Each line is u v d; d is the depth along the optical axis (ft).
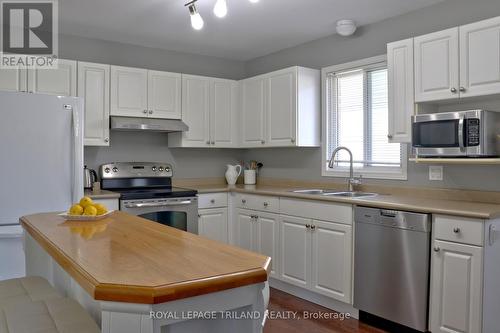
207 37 13.38
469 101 9.57
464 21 9.91
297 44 14.20
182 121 14.06
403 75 9.91
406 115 9.87
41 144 9.93
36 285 6.15
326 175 13.24
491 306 7.77
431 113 10.05
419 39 9.57
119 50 13.96
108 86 12.69
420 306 8.48
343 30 11.66
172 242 5.23
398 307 8.89
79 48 13.24
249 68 16.47
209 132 14.64
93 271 3.90
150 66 14.58
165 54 14.89
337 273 10.27
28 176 9.78
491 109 9.34
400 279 8.84
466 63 8.73
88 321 4.66
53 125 10.08
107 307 3.51
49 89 11.69
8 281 6.37
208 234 13.48
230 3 10.46
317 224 10.79
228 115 15.05
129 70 13.05
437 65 9.23
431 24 10.55
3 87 11.03
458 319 7.88
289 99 12.99
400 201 9.49
